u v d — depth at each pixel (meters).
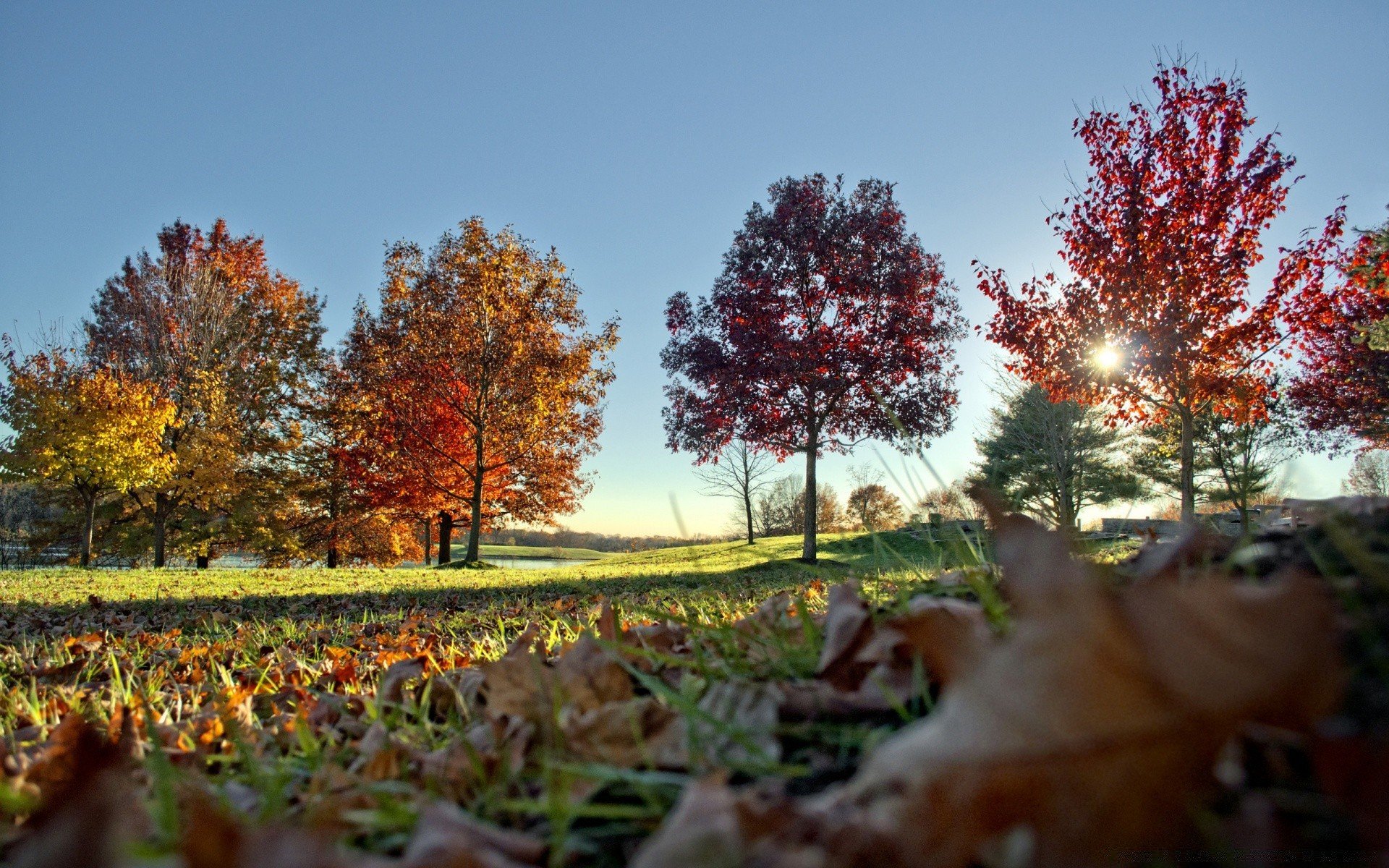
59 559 27.14
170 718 2.07
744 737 1.03
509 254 20.70
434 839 0.80
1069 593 0.60
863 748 0.97
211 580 10.57
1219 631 0.54
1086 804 0.56
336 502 28.09
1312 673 0.52
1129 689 0.56
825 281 17.05
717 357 17.30
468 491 23.33
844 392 16.61
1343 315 12.12
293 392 27.39
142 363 25.11
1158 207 12.60
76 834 0.60
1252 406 12.56
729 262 17.95
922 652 1.05
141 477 20.86
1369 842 0.55
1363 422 15.70
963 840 0.60
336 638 4.47
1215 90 12.33
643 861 0.70
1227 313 12.20
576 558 28.17
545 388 20.44
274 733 1.79
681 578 9.83
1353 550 0.92
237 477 25.53
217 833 0.64
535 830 0.98
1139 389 13.18
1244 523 1.54
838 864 0.64
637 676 1.42
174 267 26.56
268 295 28.48
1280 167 11.90
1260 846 0.58
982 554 1.61
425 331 20.16
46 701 2.30
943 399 17.12
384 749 1.32
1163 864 0.56
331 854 0.67
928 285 18.02
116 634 5.18
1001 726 0.59
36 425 20.38
